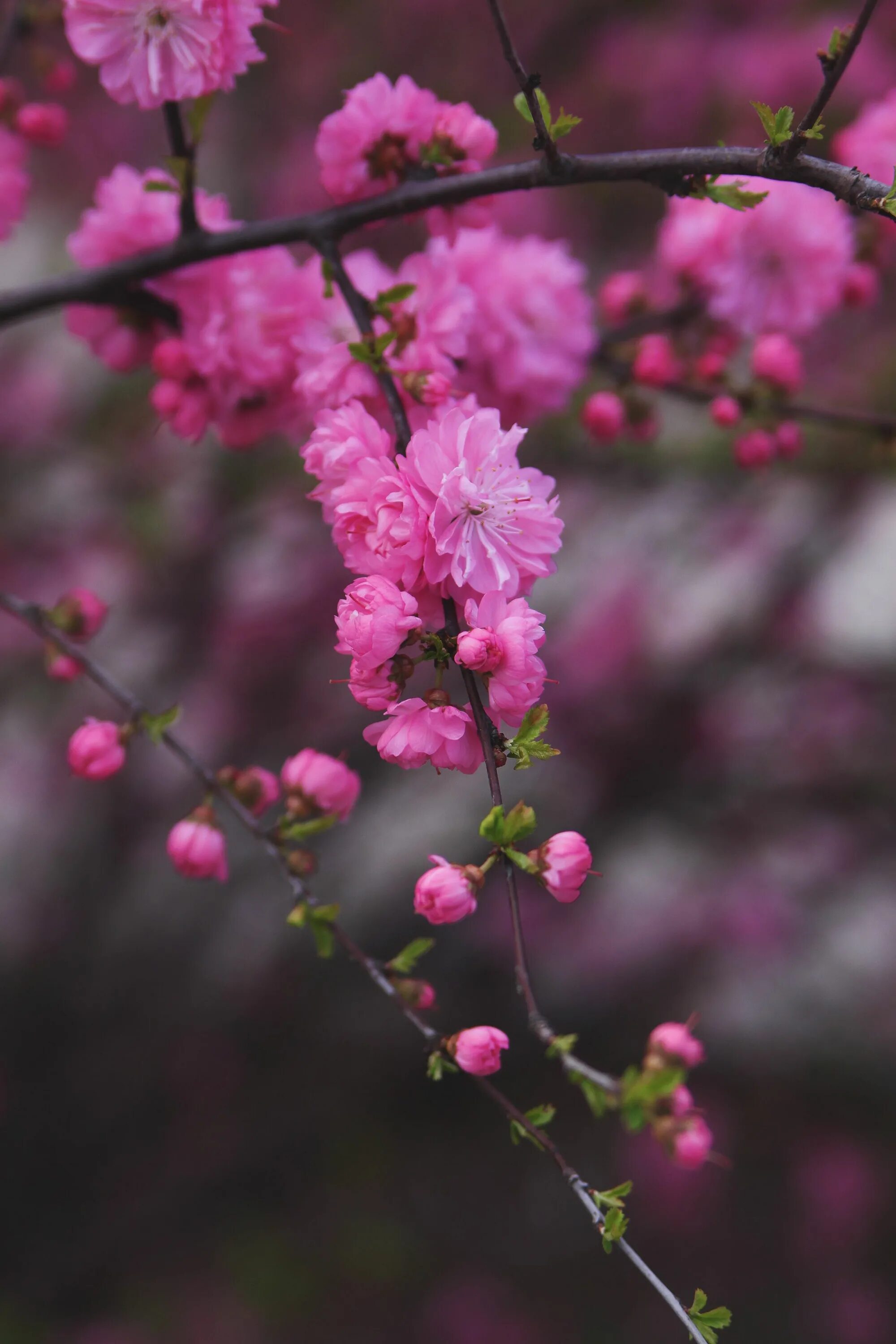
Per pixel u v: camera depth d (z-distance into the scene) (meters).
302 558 4.25
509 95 4.52
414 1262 4.68
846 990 4.18
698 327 2.09
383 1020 4.67
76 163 4.94
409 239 4.12
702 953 4.26
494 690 1.01
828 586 3.90
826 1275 4.55
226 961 4.61
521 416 1.84
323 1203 4.87
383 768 4.30
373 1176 4.94
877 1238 4.62
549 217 4.44
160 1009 4.72
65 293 1.66
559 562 4.25
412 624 1.01
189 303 1.66
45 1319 4.46
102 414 4.68
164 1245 4.73
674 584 4.08
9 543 4.46
